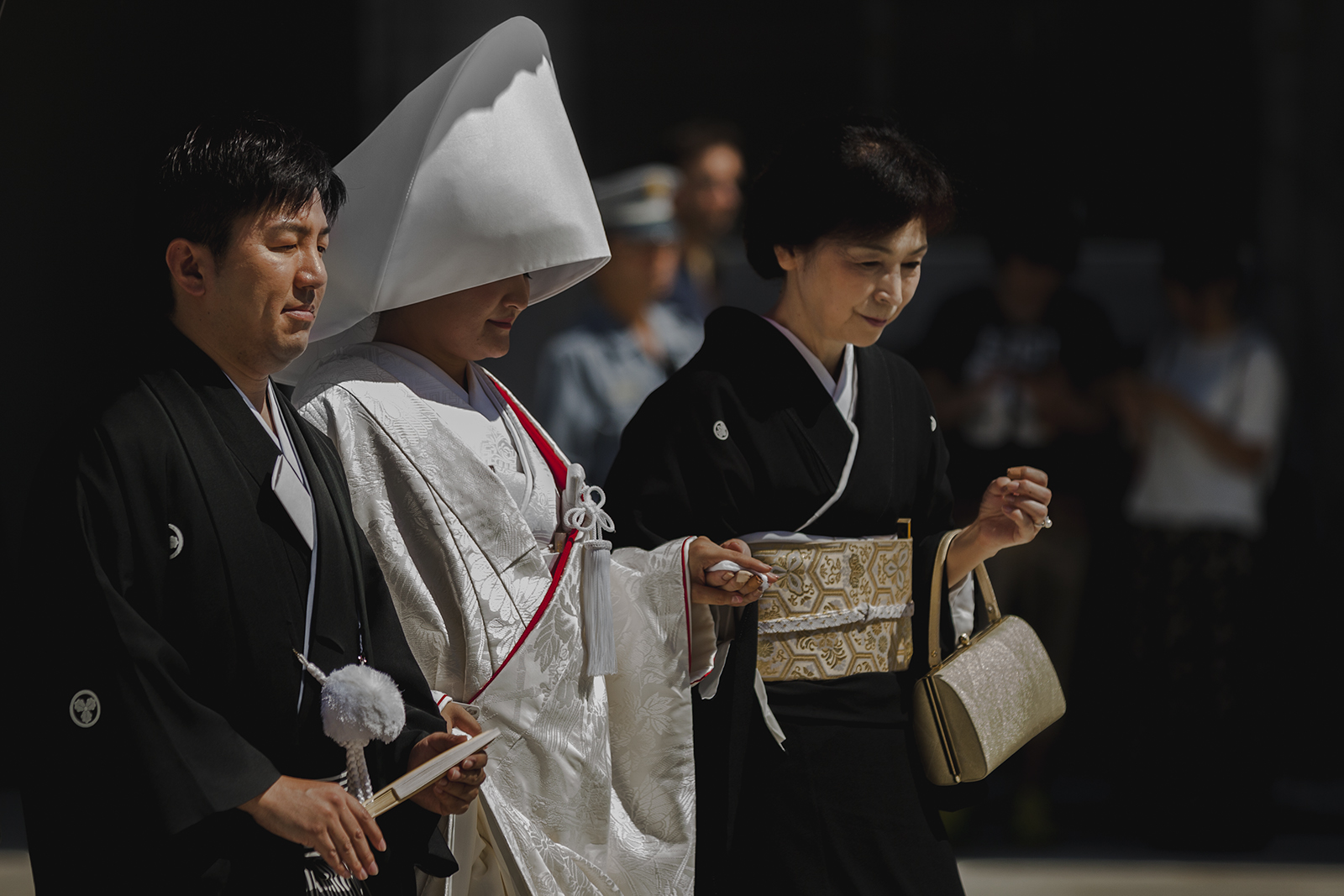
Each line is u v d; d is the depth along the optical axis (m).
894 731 8.31
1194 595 15.37
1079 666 16.36
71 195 17.58
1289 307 18.53
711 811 8.00
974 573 9.84
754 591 7.66
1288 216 18.45
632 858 7.53
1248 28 18.33
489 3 17.67
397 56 17.53
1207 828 15.14
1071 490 15.64
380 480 7.07
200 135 6.09
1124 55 18.38
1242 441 15.43
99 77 17.34
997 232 15.71
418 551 7.09
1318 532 18.08
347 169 7.39
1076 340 15.80
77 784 5.51
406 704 6.54
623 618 7.82
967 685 8.28
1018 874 14.54
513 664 7.10
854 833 7.99
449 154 7.16
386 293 7.13
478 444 7.43
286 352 6.23
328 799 5.66
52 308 17.73
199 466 5.90
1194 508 15.43
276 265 6.08
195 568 5.82
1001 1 18.41
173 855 5.62
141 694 5.52
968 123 18.50
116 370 6.21
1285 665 17.25
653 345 15.16
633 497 8.20
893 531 8.52
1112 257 18.27
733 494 8.13
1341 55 18.22
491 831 6.96
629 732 7.79
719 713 7.99
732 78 18.48
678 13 18.38
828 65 18.47
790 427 8.17
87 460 5.73
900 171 7.92
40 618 5.58
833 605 8.10
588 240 7.59
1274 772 15.92
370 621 6.58
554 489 7.74
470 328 7.47
